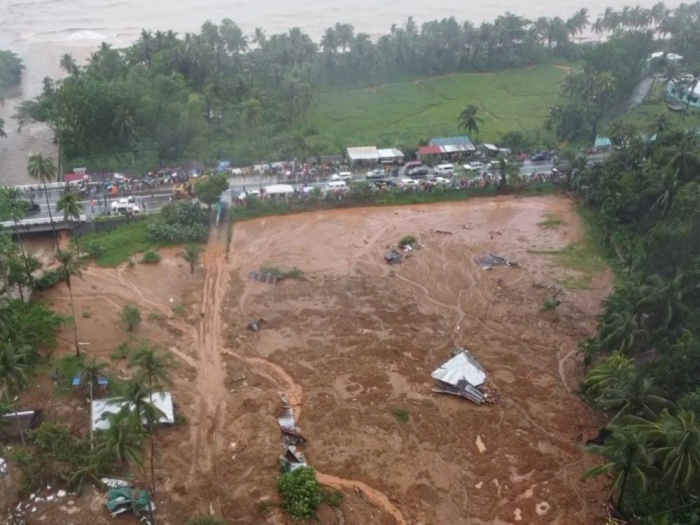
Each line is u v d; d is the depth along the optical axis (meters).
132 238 109.69
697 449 56.28
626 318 80.25
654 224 108.50
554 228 121.12
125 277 99.62
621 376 70.38
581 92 160.62
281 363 83.69
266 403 75.94
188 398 76.31
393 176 136.12
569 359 86.94
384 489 66.12
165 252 107.50
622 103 175.00
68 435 67.00
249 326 89.88
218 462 67.94
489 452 71.44
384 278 103.56
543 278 105.12
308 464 68.38
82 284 97.06
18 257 93.62
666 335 79.44
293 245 112.38
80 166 131.50
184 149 139.38
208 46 168.62
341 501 63.84
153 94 137.62
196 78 164.12
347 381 80.88
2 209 99.88
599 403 70.44
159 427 71.06
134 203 118.38
